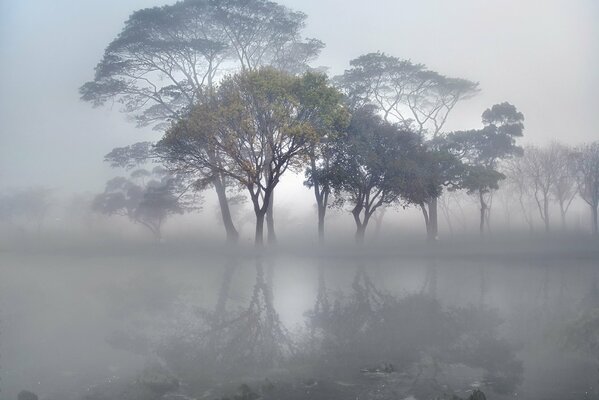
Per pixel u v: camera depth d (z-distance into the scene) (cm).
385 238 5734
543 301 1627
